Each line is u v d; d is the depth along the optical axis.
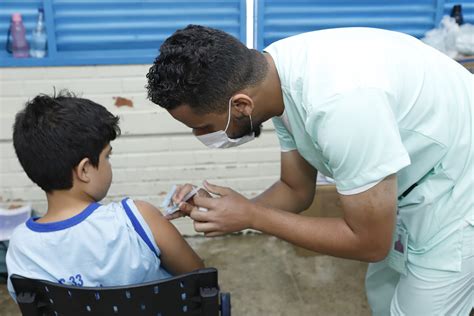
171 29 2.55
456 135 1.18
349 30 1.16
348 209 1.06
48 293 0.98
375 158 0.98
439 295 1.29
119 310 0.97
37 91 2.51
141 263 1.08
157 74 1.03
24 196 2.68
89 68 2.50
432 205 1.24
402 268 1.34
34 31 2.45
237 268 2.56
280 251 2.71
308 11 2.60
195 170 2.77
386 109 0.99
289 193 1.52
